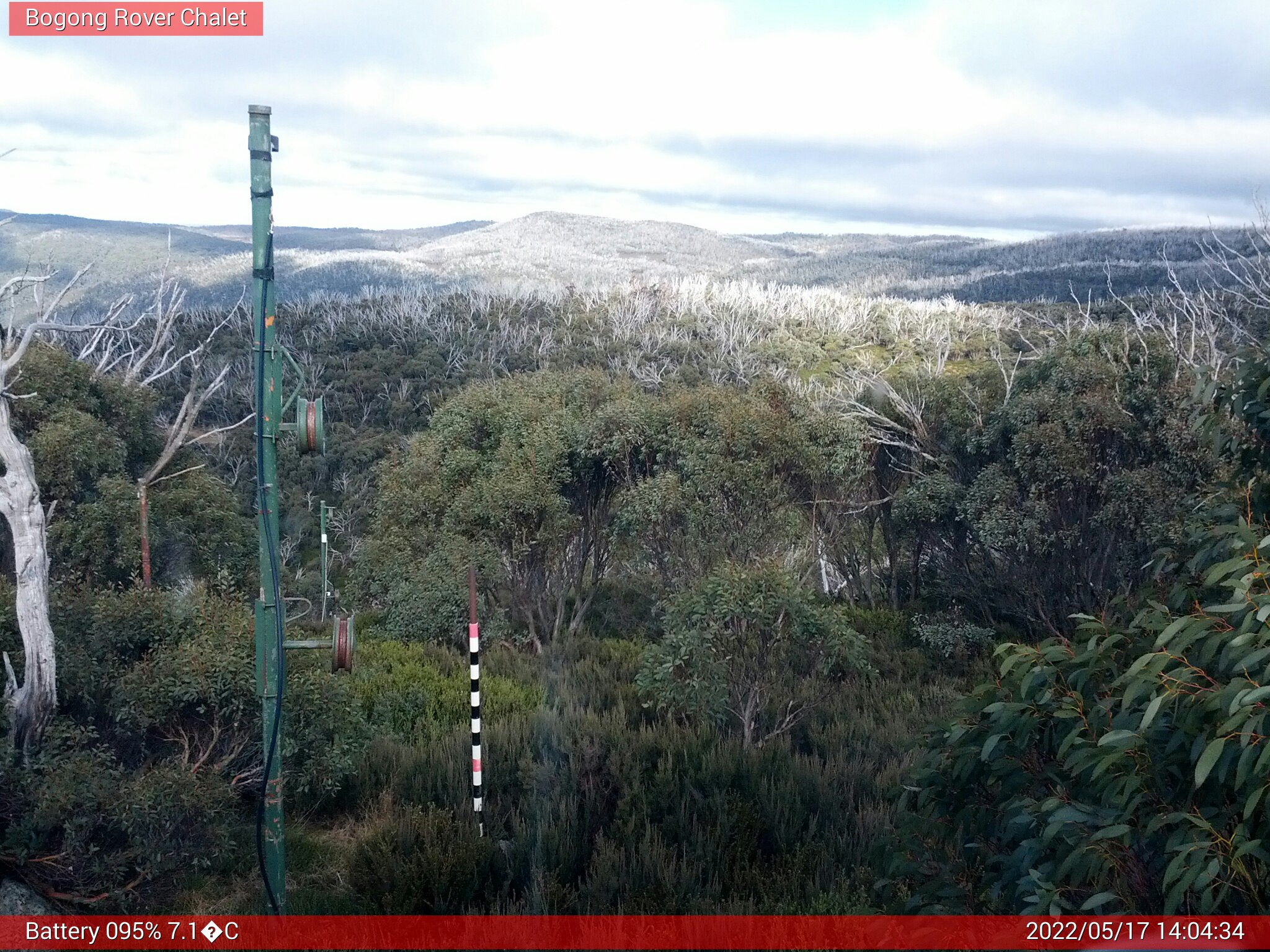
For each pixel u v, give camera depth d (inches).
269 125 160.2
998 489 381.1
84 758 195.2
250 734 221.1
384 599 464.4
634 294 2432.3
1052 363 394.3
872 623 418.6
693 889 175.5
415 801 223.9
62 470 431.8
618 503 404.5
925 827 123.6
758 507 362.3
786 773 222.8
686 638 266.7
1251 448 130.8
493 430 470.0
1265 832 88.4
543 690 324.8
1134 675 92.0
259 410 161.6
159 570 439.5
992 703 114.7
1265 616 83.3
